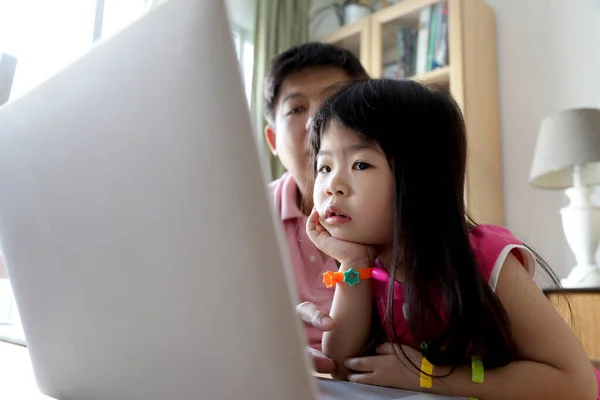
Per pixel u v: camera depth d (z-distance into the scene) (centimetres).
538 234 191
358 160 61
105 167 34
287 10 240
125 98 32
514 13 212
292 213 117
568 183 170
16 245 45
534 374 52
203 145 28
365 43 222
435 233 59
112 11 193
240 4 241
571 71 194
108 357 37
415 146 61
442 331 57
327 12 267
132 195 32
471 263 58
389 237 63
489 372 54
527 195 197
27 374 58
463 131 67
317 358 65
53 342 43
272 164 212
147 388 35
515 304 57
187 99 29
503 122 208
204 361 31
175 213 30
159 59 30
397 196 59
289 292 28
